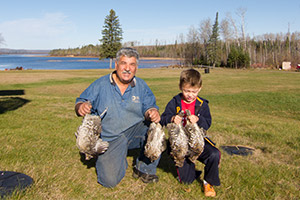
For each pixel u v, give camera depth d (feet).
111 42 294.87
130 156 19.83
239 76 157.17
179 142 13.08
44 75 158.71
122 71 14.14
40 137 23.91
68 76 153.17
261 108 59.41
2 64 388.57
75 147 21.22
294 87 99.55
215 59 305.12
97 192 14.25
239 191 14.71
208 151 13.88
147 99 15.64
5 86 101.40
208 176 13.89
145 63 415.44
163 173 16.92
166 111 15.42
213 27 303.27
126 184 15.25
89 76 154.20
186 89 14.21
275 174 17.21
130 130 15.42
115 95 14.79
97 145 13.42
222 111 54.60
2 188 13.35
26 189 13.48
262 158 20.52
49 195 13.48
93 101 14.90
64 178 15.43
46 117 34.32
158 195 14.10
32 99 54.13
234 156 20.58
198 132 13.35
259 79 135.85
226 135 27.43
